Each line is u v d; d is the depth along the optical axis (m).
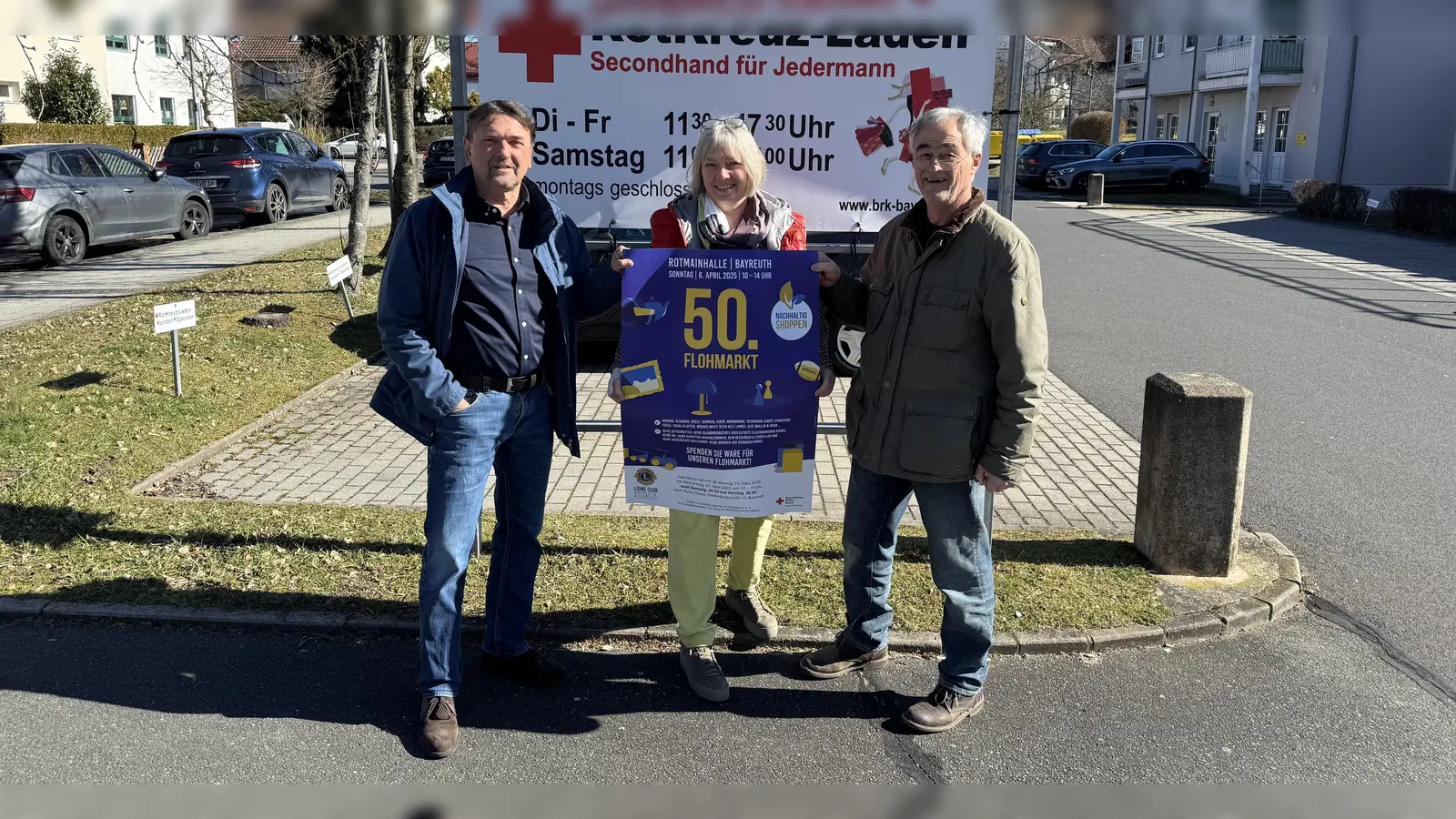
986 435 2.97
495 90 4.10
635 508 5.09
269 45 31.25
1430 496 5.35
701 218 3.20
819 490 5.46
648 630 3.70
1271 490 5.45
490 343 3.05
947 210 2.90
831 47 4.03
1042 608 3.86
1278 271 13.77
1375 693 3.40
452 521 3.07
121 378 6.69
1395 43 26.61
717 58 4.07
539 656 3.43
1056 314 10.71
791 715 3.26
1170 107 35.94
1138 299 11.59
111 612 3.72
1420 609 4.04
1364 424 6.69
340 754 3.00
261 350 7.80
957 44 3.98
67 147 12.54
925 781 2.92
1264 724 3.21
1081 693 3.38
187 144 16.05
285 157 17.05
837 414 6.89
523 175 3.04
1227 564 4.18
